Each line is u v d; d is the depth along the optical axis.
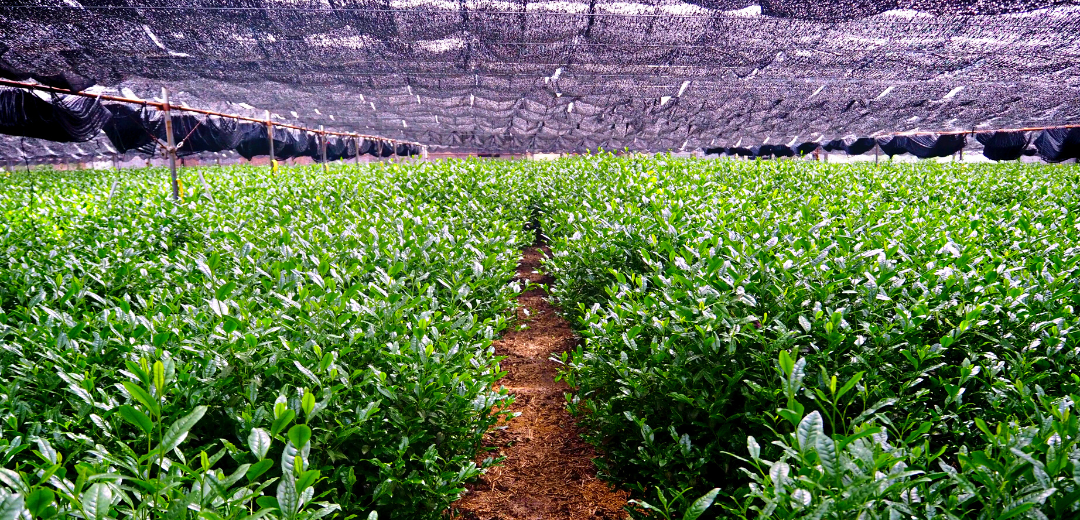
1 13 6.73
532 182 11.02
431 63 9.77
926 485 2.25
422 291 4.59
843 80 11.34
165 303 4.14
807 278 3.94
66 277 4.70
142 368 2.18
